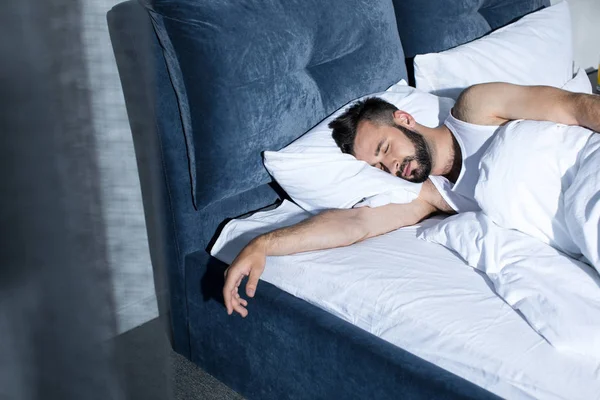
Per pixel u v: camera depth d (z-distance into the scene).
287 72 1.70
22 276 0.20
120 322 0.22
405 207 1.73
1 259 0.19
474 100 1.73
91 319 0.21
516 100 1.67
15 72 0.19
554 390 1.11
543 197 1.46
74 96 0.20
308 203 1.76
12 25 0.19
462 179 1.72
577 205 1.35
